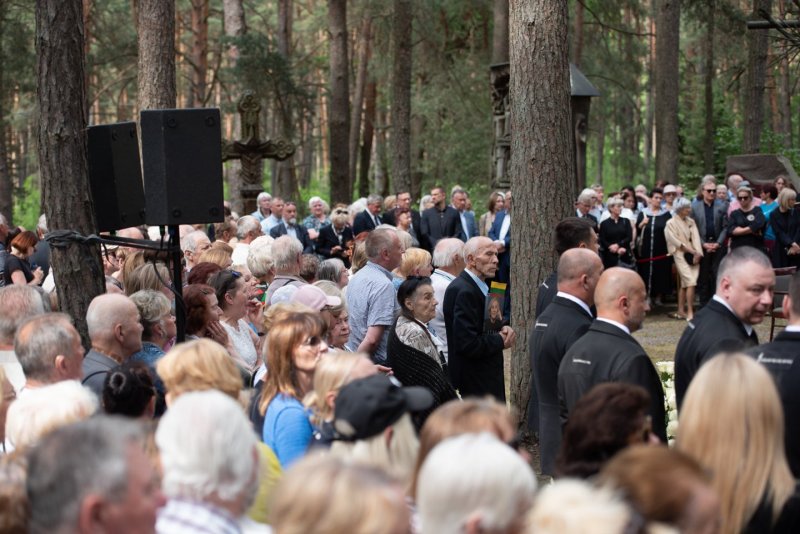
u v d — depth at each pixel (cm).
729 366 325
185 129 630
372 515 218
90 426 246
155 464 315
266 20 3562
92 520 236
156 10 1193
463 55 2948
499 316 678
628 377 468
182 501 286
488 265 673
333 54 2270
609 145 5078
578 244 649
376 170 4256
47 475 238
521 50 774
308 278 801
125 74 2983
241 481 289
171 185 627
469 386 673
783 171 1925
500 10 2038
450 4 2597
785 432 405
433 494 250
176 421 290
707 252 1555
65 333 450
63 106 647
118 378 417
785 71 3344
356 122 3256
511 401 805
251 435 298
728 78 3638
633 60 2997
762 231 1484
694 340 475
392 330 629
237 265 848
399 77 2158
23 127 3184
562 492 225
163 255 753
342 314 615
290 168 3017
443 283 742
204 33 2567
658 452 250
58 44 643
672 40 2148
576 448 335
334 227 1495
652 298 1634
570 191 783
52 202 650
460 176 3034
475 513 246
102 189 666
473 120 2992
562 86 774
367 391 339
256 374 556
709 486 243
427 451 320
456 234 1540
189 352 407
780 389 409
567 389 485
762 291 470
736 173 1967
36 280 967
